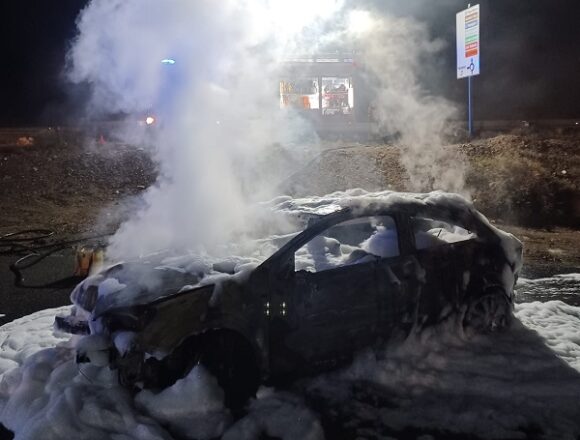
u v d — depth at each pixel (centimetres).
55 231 1255
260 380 505
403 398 504
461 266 598
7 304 798
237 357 498
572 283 895
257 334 501
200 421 466
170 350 473
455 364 553
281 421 465
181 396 476
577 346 611
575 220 1411
